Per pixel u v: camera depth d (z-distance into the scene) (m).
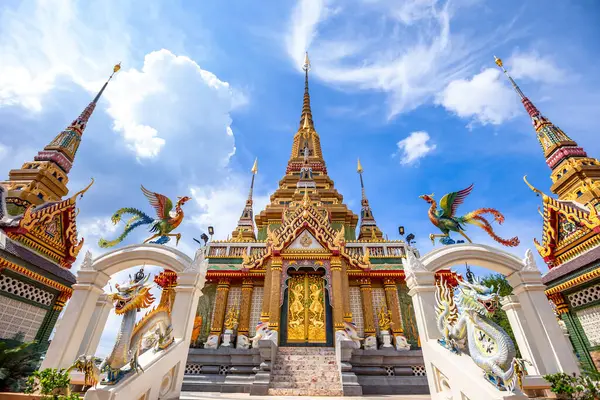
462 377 7.05
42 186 14.48
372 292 19.31
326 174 35.34
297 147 40.97
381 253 20.30
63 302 13.62
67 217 14.24
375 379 13.81
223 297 19.03
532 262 9.96
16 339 11.30
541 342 9.08
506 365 6.16
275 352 14.86
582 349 11.37
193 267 10.01
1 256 10.86
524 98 17.27
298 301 17.34
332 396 12.00
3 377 8.88
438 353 8.10
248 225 31.73
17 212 13.13
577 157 13.97
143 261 10.22
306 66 59.22
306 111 48.31
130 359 6.86
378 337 17.67
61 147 15.89
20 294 11.81
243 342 17.17
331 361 14.47
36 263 12.02
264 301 16.98
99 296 10.68
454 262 10.10
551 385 8.15
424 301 9.34
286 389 12.38
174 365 8.45
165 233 13.66
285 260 17.89
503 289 25.12
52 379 7.15
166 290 17.52
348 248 20.53
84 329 9.33
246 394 12.61
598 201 11.94
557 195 14.27
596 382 8.20
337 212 28.03
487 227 12.38
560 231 13.02
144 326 7.23
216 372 14.90
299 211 19.81
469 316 7.17
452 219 12.87
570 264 11.82
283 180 33.81
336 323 15.73
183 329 9.08
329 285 16.98
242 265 18.53
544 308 9.30
